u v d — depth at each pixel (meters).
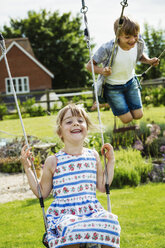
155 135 7.84
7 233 4.32
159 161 7.50
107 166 2.99
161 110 12.95
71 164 2.81
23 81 27.98
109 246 2.55
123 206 5.07
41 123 12.97
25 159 2.88
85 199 2.70
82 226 2.43
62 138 3.02
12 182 7.11
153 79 21.14
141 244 3.75
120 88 4.46
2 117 17.45
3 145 8.70
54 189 2.79
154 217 4.56
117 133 9.00
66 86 36.34
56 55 35.12
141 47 4.33
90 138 6.96
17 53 27.95
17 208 5.34
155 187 6.11
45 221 2.65
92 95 16.81
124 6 3.24
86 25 3.55
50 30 35.34
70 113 2.90
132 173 6.38
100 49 4.25
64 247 2.51
